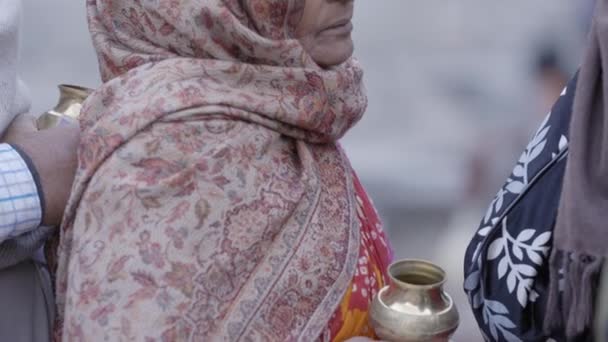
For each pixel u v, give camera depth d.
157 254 2.63
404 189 8.67
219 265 2.69
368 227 3.17
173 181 2.66
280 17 2.91
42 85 10.86
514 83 9.73
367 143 9.51
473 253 3.04
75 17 11.79
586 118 2.74
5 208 2.69
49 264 3.01
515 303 2.92
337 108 3.03
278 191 2.82
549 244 2.88
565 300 2.78
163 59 2.87
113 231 2.66
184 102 2.73
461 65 10.67
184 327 2.62
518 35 10.33
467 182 8.55
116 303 2.61
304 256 2.83
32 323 2.91
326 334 2.89
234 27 2.81
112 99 2.80
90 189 2.70
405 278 2.83
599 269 2.71
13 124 2.90
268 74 2.88
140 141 2.69
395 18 11.70
